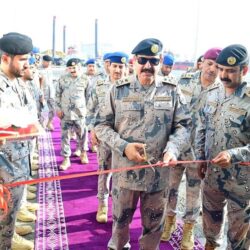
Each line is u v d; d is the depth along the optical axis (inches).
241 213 94.9
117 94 90.3
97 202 166.1
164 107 89.0
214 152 95.2
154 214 95.0
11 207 89.7
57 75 428.1
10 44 86.7
